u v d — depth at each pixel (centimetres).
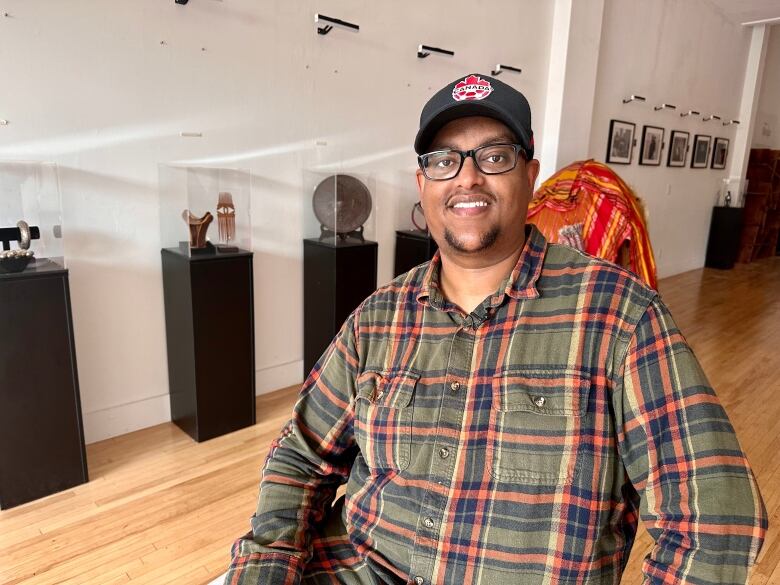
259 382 322
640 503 82
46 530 198
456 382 89
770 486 233
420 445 90
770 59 813
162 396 282
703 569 71
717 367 377
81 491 223
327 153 328
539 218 219
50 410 214
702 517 72
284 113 303
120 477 233
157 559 185
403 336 98
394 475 92
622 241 208
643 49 565
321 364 112
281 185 310
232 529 201
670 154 656
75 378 218
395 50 350
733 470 72
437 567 85
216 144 279
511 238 96
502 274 98
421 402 91
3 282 196
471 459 85
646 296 84
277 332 326
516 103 90
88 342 253
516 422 83
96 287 251
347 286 312
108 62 238
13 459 208
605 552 81
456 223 94
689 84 654
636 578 178
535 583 80
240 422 278
